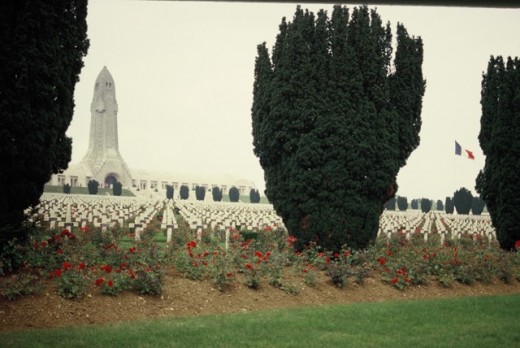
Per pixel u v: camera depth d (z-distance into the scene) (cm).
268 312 1011
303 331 859
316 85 1571
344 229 1546
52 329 821
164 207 4484
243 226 2614
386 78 1623
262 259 1263
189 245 1235
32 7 1059
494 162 1950
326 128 1545
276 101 1586
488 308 1106
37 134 1082
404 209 7012
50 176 1166
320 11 1591
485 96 2064
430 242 2303
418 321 962
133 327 848
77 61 1270
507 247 1916
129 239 2070
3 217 1091
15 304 893
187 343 763
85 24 1255
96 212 3072
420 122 1755
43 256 1179
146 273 1047
